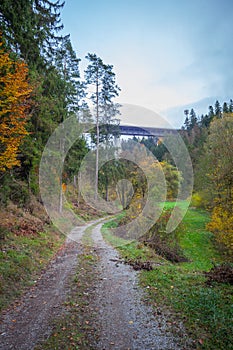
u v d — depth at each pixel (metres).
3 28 9.47
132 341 3.49
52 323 3.97
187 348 3.27
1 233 7.81
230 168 14.16
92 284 5.89
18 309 4.48
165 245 11.26
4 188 10.37
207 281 5.94
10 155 7.82
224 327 3.67
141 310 4.46
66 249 9.44
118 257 8.42
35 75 11.62
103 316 4.26
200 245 14.74
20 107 8.04
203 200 18.23
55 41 15.15
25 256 7.01
